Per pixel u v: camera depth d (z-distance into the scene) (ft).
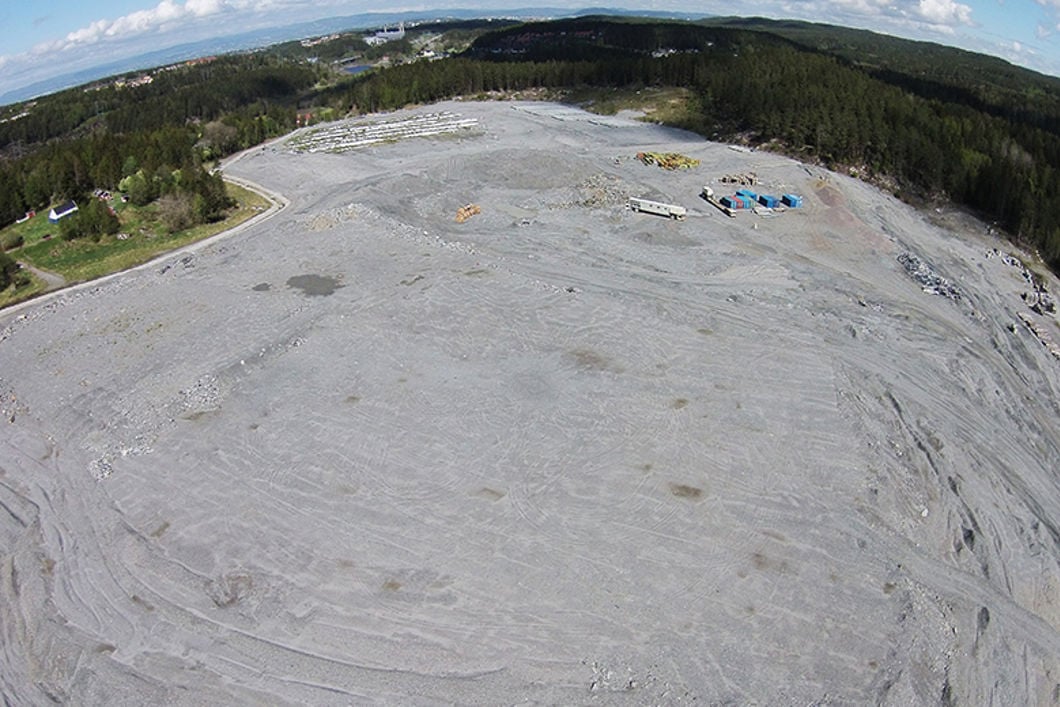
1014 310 165.78
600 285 167.12
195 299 165.89
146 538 98.02
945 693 74.69
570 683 75.92
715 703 73.15
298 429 118.21
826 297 164.04
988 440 117.08
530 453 110.42
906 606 84.02
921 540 95.14
